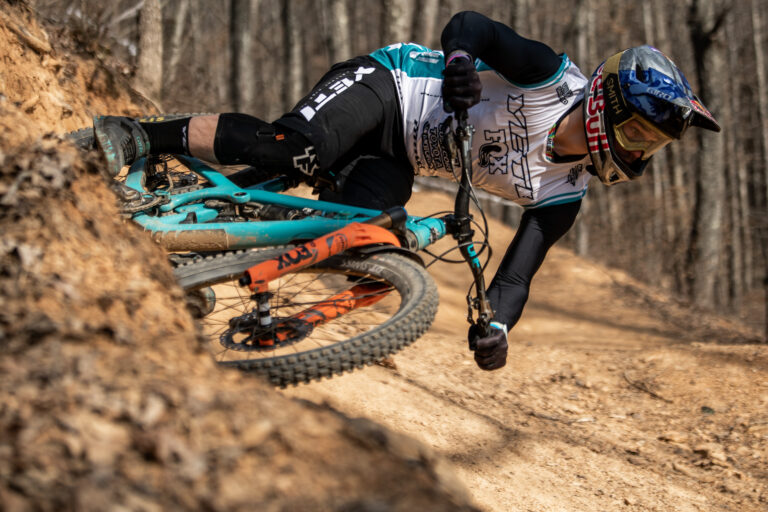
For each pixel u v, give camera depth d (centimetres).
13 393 135
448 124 273
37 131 210
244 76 1362
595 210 2402
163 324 177
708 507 353
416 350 525
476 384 483
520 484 326
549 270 1062
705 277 1466
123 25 833
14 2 399
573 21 1923
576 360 570
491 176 285
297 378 206
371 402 351
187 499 124
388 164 296
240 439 139
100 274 179
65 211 186
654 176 2223
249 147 268
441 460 170
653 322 880
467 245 263
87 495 119
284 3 1434
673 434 440
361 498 131
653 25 2302
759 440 429
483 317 266
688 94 261
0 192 180
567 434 423
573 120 274
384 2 941
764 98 2467
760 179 2595
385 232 249
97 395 139
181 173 313
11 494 117
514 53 260
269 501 127
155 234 252
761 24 2634
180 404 143
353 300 262
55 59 429
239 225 255
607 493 345
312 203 272
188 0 1475
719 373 521
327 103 275
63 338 152
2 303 156
